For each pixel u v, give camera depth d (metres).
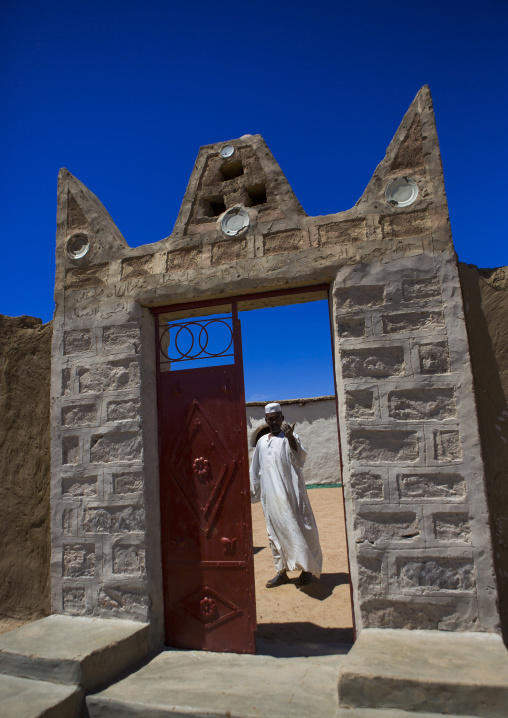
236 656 3.74
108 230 4.64
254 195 4.49
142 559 3.98
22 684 3.19
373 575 3.48
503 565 3.40
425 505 3.47
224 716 2.84
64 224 4.79
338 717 2.67
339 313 3.82
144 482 4.07
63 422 4.41
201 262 4.26
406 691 2.70
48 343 4.70
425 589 3.39
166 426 4.30
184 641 3.97
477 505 3.39
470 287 3.76
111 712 3.05
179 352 4.36
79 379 4.41
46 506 4.42
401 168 3.97
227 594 3.93
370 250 3.87
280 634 4.14
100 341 4.40
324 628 4.21
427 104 4.00
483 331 3.69
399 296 3.76
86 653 3.26
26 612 4.28
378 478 3.58
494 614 3.27
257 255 4.11
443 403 3.57
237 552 3.95
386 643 3.18
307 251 3.99
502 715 2.57
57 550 4.23
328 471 14.10
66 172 4.91
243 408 4.08
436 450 3.52
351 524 3.60
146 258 4.44
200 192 4.46
